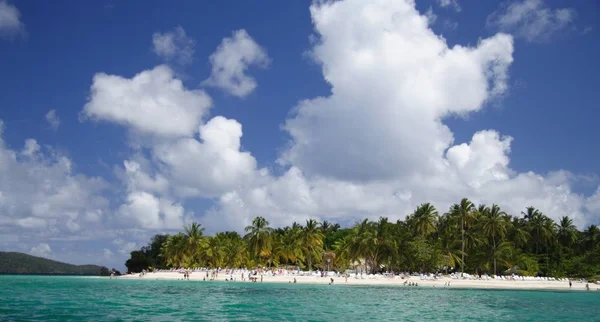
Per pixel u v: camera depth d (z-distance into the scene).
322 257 134.88
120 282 95.88
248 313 39.81
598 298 68.50
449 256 115.88
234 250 135.75
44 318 34.03
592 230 134.62
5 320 32.72
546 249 132.88
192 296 56.72
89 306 42.81
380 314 41.38
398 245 112.44
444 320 38.78
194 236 133.50
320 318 37.47
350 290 74.25
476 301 57.81
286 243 128.62
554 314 45.06
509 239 128.75
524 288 96.31
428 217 121.25
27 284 82.06
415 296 63.44
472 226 125.38
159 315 37.09
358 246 110.50
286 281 102.06
